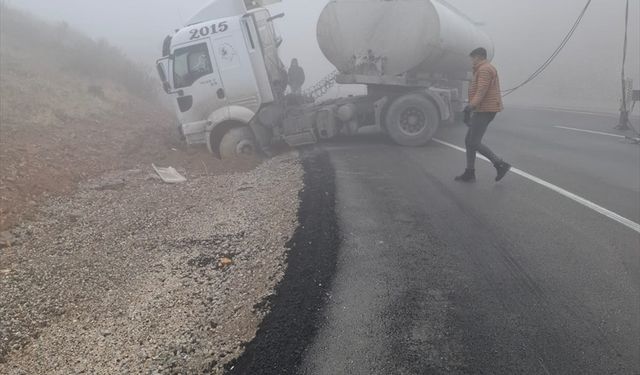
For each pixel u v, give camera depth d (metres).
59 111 10.25
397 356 2.89
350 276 3.91
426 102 9.49
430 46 9.33
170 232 5.38
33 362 3.10
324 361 2.86
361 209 5.55
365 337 3.09
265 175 7.74
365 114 10.05
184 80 9.34
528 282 3.79
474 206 5.66
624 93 11.41
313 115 9.77
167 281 4.16
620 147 9.27
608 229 4.87
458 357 2.88
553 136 10.73
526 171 7.32
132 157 9.05
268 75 9.49
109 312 3.69
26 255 4.70
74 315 3.67
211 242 5.00
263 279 4.00
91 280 4.23
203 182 7.60
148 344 3.22
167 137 11.23
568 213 5.38
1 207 5.59
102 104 12.20
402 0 9.38
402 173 7.30
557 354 2.92
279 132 9.79
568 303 3.48
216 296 3.82
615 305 3.45
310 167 7.86
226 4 9.32
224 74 9.23
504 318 3.29
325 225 5.01
